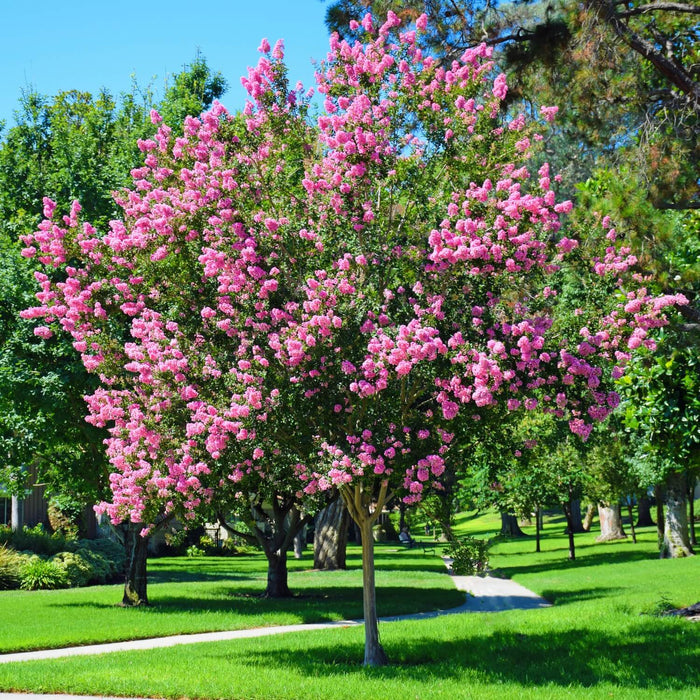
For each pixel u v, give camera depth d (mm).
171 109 23859
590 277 11016
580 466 30844
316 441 10422
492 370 9461
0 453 19531
